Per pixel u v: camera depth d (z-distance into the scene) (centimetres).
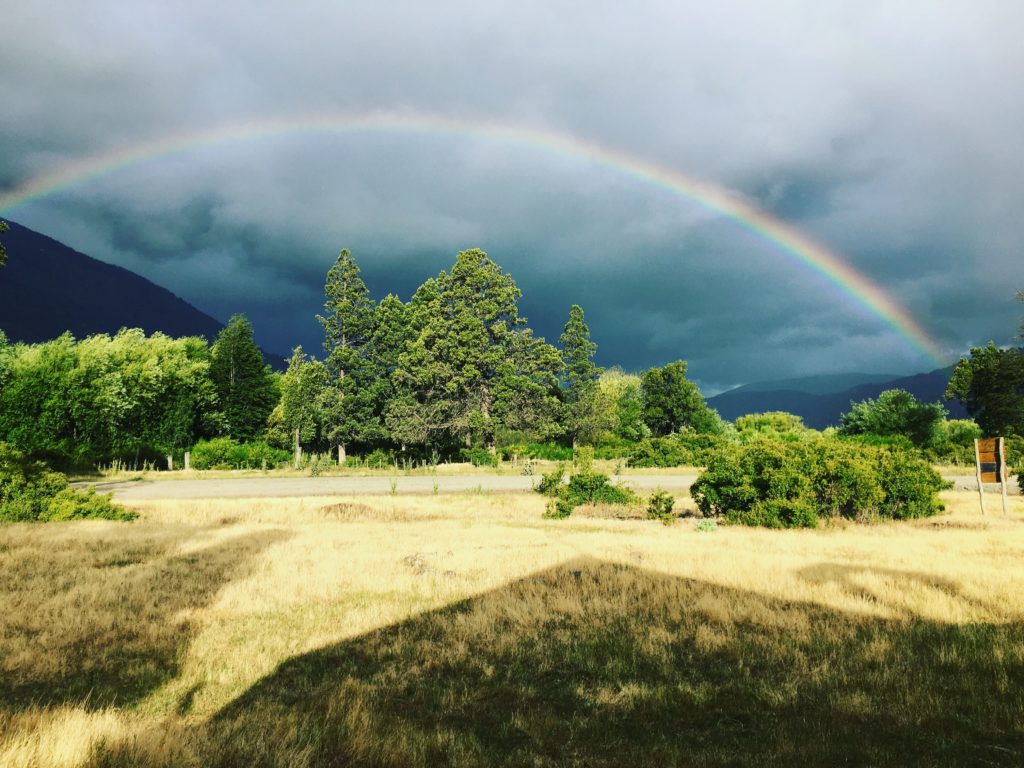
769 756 433
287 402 4803
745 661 615
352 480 3484
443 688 571
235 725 479
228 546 1295
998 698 510
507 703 541
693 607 775
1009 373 6325
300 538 1416
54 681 586
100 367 4631
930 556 1072
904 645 628
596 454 5344
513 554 1147
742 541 1276
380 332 5478
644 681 572
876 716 492
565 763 429
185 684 582
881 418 5962
